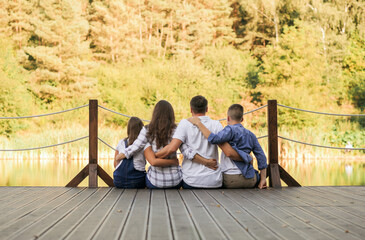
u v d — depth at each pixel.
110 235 1.91
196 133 3.43
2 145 14.59
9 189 3.66
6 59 18.31
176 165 3.52
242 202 2.87
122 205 2.74
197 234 1.94
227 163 3.55
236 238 1.86
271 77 17.97
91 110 3.89
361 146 14.94
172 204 2.77
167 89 17.70
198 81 18.06
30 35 20.19
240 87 18.22
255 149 3.59
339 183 6.80
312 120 16.19
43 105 17.69
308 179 7.43
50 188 3.70
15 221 2.24
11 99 17.02
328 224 2.17
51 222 2.21
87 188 3.70
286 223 2.19
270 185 3.84
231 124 3.55
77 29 19.77
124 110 17.45
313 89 18.03
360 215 2.43
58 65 18.33
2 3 19.89
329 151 13.95
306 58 18.48
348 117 16.58
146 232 1.97
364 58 19.20
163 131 3.42
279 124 16.48
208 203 2.81
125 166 3.60
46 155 13.57
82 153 13.63
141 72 18.62
